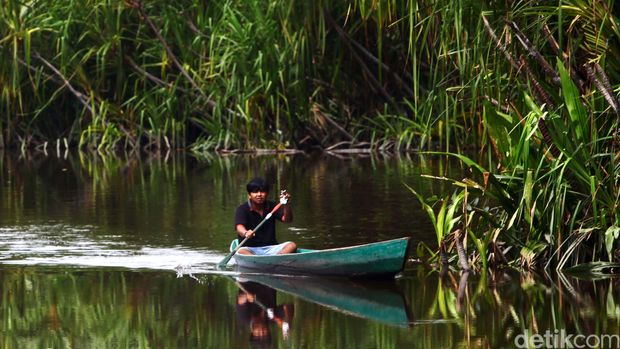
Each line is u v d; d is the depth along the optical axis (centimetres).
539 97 1916
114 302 1684
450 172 3369
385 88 4272
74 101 4803
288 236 2306
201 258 2084
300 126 4431
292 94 4247
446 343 1397
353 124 4344
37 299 1712
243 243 1984
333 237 2284
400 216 2547
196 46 4406
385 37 4056
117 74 4522
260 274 1933
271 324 1525
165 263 2034
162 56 4409
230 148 4512
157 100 4556
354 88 4341
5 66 4434
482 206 2123
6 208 2816
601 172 1883
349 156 4175
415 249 2139
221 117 4466
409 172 3481
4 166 4081
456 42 2133
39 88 4709
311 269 1905
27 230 2425
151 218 2594
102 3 4309
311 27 3906
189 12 4438
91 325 1530
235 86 4259
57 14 4409
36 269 1978
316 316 1580
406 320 1541
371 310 1612
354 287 1803
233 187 3228
